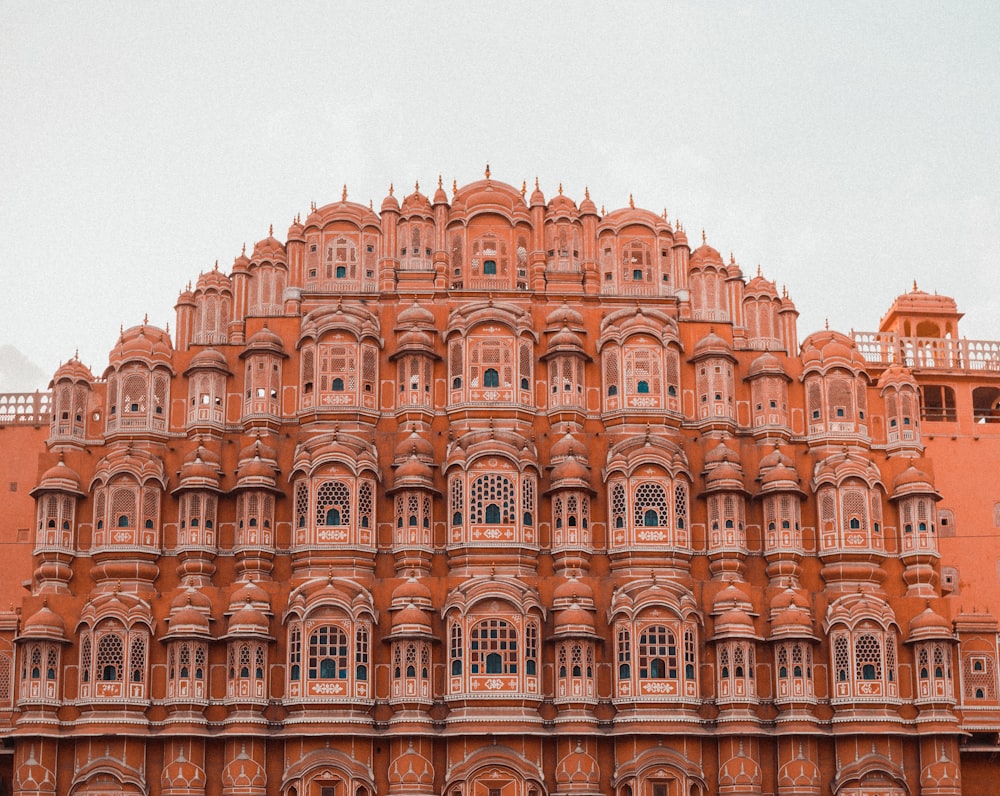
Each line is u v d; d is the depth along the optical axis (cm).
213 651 8019
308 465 8388
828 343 9088
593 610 8156
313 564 8262
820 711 8131
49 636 7900
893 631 8238
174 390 8794
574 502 8431
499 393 8700
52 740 7794
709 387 8881
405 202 9281
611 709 8056
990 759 8338
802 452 8881
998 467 9356
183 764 7744
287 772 7769
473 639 7962
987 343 9919
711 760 8000
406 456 8469
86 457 8612
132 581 8269
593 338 9019
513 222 9212
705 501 8619
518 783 7756
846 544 8512
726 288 9406
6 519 9131
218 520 8450
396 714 7906
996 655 8669
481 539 8300
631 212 9356
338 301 9012
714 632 8188
